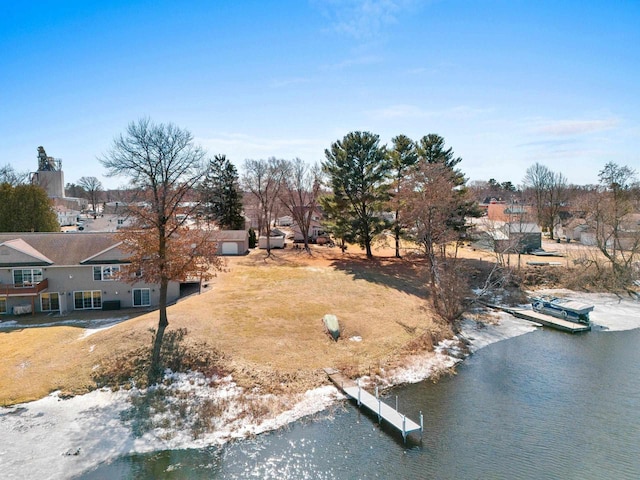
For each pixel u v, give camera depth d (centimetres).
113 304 3469
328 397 2206
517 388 2306
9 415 1977
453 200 3800
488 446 1772
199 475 1605
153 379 2281
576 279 4512
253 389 2244
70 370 2341
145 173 2684
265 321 3011
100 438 1834
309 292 3697
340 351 2716
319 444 1802
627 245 4784
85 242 3644
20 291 3234
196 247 2769
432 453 1727
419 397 2209
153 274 2627
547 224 7619
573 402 2145
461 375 2480
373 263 4853
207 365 2416
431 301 3719
